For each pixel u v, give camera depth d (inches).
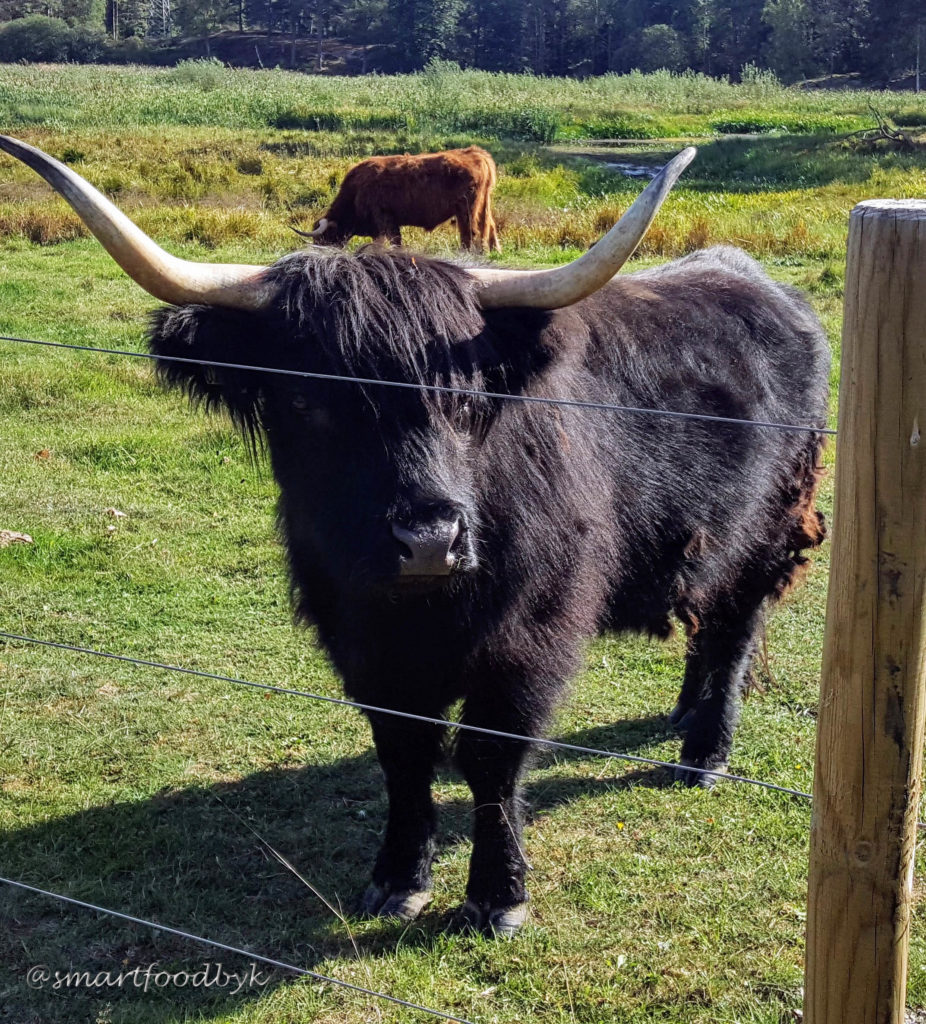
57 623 235.0
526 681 141.1
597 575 148.5
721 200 786.8
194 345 132.6
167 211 683.4
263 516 292.8
